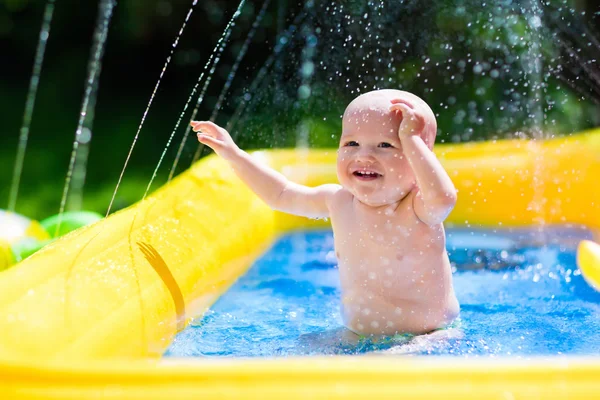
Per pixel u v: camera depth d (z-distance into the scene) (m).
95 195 7.06
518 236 4.12
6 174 7.59
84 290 2.18
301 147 5.49
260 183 2.80
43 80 9.69
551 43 5.16
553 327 2.65
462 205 4.28
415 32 5.01
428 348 2.38
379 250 2.57
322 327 2.68
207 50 9.17
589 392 1.45
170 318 2.50
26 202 6.88
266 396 1.42
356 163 2.48
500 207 4.26
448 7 5.03
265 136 5.59
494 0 5.00
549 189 4.26
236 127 5.64
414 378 1.46
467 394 1.43
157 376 1.45
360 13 4.45
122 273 2.42
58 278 2.17
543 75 5.87
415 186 2.52
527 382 1.46
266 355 2.35
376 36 4.55
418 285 2.55
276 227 4.20
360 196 2.52
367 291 2.59
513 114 6.43
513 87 6.17
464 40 5.45
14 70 9.91
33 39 9.95
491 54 5.73
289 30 6.11
